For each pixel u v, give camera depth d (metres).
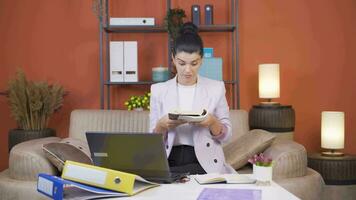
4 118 3.52
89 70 3.55
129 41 3.35
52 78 3.54
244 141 2.61
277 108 3.10
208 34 3.55
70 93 3.54
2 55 3.51
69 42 3.53
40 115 3.18
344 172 2.85
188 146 1.95
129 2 3.52
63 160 2.22
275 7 3.54
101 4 3.32
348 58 3.54
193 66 1.94
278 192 1.28
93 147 1.46
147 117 2.98
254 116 3.15
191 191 1.30
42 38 3.52
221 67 3.24
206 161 1.90
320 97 3.56
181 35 1.97
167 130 1.87
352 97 3.55
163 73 3.30
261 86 3.19
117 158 1.45
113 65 3.28
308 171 2.53
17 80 3.13
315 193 2.35
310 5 3.54
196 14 3.31
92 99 3.55
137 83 3.29
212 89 2.03
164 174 1.43
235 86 3.54
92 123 2.98
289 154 2.33
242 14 3.54
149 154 1.41
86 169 1.28
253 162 1.42
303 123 3.57
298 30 3.54
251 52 3.54
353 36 3.54
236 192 1.26
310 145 3.58
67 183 1.20
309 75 3.55
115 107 3.56
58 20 3.52
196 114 1.74
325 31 3.54
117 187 1.24
